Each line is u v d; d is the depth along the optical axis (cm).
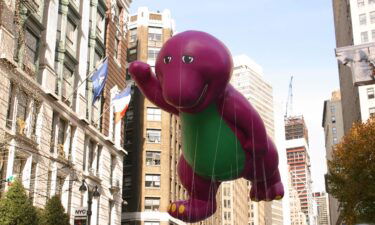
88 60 3784
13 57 2627
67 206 3089
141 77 1154
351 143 3081
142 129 5791
